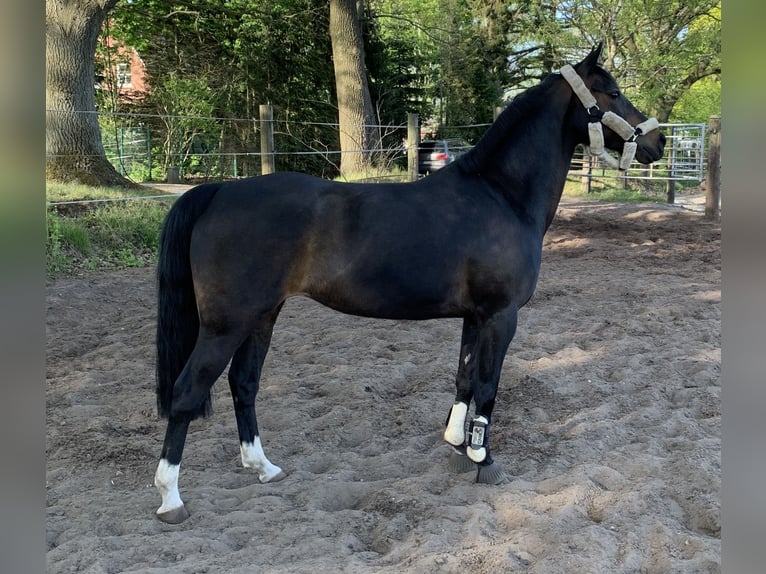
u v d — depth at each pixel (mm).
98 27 10078
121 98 19281
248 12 18531
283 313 6477
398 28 25344
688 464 3105
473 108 23594
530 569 2352
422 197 2926
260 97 19141
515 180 3078
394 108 20875
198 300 2770
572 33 22219
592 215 12000
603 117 3178
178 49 18844
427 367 4797
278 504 2916
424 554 2434
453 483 3121
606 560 2383
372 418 3955
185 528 2730
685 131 18359
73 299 6508
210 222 2762
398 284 2826
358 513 2812
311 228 2770
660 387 4254
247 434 3189
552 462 3303
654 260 8445
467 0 25500
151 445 3584
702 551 2418
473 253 2871
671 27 20266
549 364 4730
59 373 4770
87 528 2701
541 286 7117
